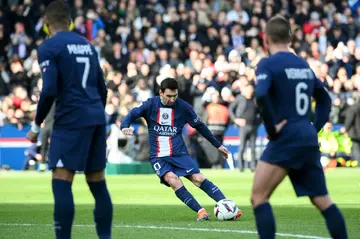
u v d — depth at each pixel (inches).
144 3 3208.7
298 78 721.0
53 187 754.8
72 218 751.1
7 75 2834.6
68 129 751.1
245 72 2721.5
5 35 2977.4
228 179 2049.7
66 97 754.8
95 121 758.5
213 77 2709.2
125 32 3043.8
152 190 1717.5
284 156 705.0
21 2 3142.2
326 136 2603.3
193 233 935.0
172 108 1091.9
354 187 1766.7
